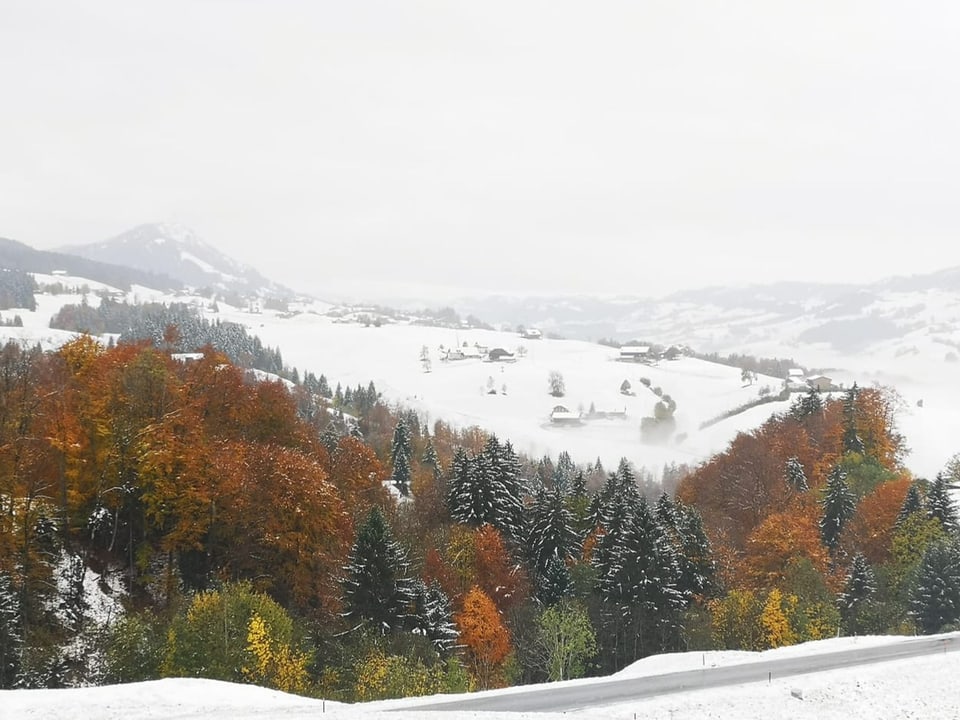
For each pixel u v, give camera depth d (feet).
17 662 120.98
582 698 91.15
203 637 113.39
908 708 83.92
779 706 84.58
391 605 148.87
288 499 149.69
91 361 174.29
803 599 165.78
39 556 139.54
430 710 84.48
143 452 147.33
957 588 164.25
